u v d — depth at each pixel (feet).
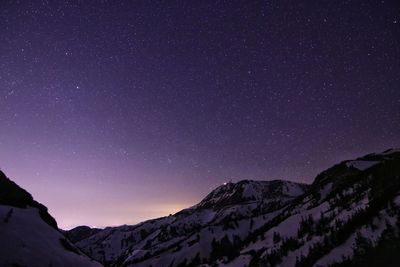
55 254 167.12
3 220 168.04
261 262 345.10
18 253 146.20
